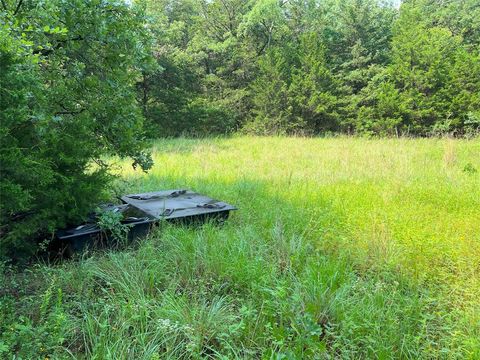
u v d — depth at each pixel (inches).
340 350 104.1
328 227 194.5
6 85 122.3
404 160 388.8
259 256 150.6
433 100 811.4
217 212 197.3
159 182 299.0
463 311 121.7
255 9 944.9
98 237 163.8
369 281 138.8
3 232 143.8
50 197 146.4
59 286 128.6
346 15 983.6
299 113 912.3
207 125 883.4
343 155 440.8
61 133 152.3
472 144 502.9
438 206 236.2
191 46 967.0
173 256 153.2
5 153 122.7
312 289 125.7
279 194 262.5
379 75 890.7
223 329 109.7
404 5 947.3
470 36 984.3
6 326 103.3
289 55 964.0
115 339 104.6
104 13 185.9
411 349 104.2
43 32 164.1
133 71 209.3
